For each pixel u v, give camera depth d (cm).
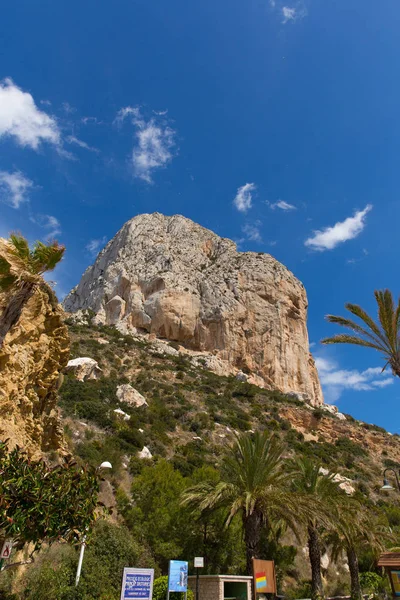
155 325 9638
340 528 2353
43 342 1538
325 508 2069
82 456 2977
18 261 1327
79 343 7519
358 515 2577
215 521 2369
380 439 7300
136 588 1295
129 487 2906
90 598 1488
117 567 1770
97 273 12556
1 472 998
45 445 1594
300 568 2958
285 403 7819
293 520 2170
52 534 1007
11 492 967
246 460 2136
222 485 2056
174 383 7200
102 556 1781
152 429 4872
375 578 3038
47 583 1422
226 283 10738
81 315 10088
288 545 2950
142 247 11769
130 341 8512
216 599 1714
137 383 6669
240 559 2359
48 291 1648
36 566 1533
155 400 6069
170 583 1405
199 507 2012
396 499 5253
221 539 2367
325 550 3028
